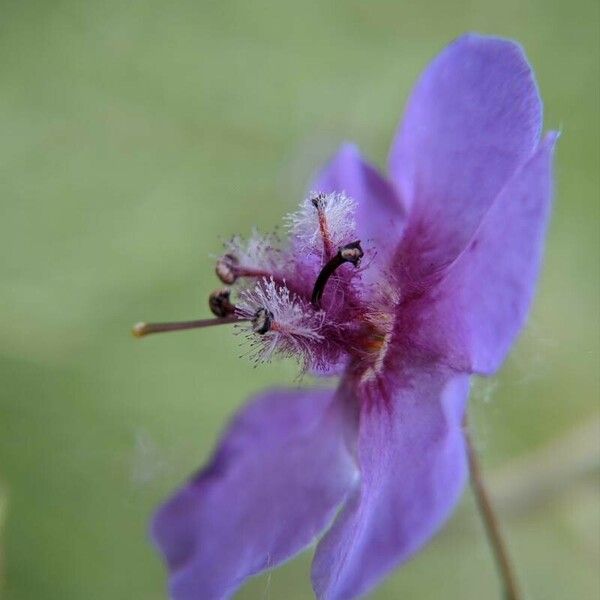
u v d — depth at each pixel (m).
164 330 0.09
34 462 0.13
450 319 0.09
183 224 0.14
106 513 0.13
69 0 0.14
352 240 0.09
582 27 0.14
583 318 0.13
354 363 0.09
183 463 0.13
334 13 0.14
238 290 0.09
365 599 0.13
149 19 0.14
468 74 0.09
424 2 0.14
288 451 0.10
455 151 0.09
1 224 0.14
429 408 0.09
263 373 0.13
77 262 0.14
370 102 0.14
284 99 0.14
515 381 0.11
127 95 0.14
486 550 0.13
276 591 0.12
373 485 0.09
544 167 0.08
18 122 0.14
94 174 0.14
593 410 0.13
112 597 0.12
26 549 0.12
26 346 0.13
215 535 0.10
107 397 0.13
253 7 0.14
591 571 0.13
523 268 0.08
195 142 0.14
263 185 0.14
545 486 0.12
